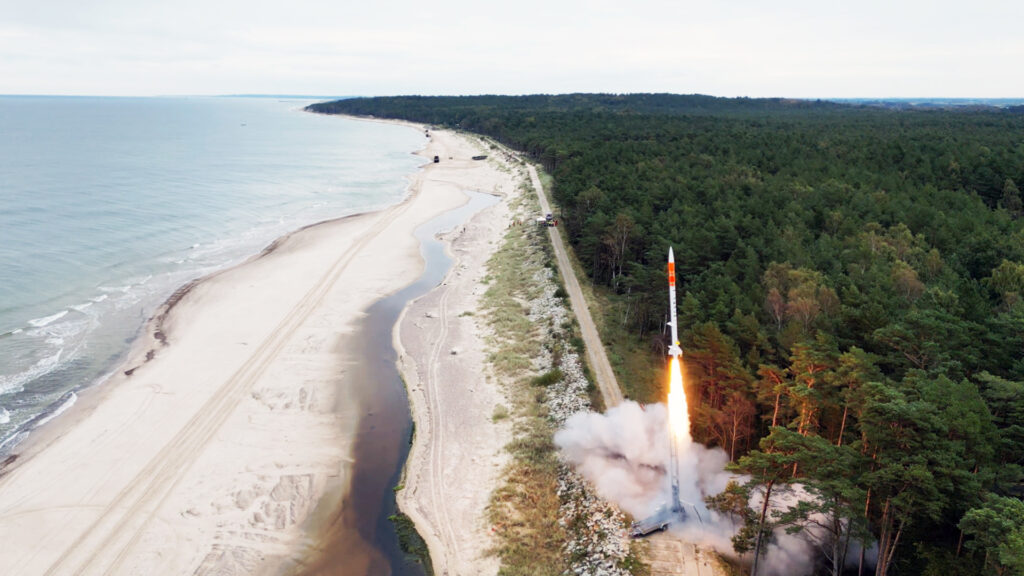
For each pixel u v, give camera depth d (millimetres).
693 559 30469
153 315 62656
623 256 67062
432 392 49500
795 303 45312
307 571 32125
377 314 65375
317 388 49844
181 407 46219
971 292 42375
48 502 36031
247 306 65750
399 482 38969
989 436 25484
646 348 53188
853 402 29812
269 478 38938
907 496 23344
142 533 34062
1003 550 19703
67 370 51188
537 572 31047
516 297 68500
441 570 31859
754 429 37406
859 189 81812
